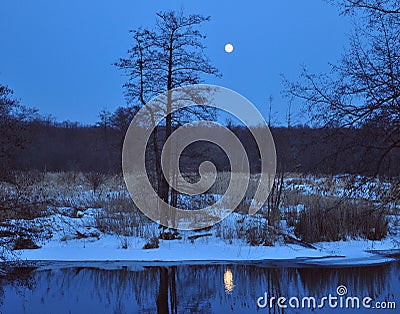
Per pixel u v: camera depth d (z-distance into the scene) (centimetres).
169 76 1278
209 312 834
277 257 1215
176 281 1029
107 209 1541
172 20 1284
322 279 1035
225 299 910
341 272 1084
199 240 1332
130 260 1182
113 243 1298
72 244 1291
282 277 1049
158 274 1085
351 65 721
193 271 1101
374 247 1304
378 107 688
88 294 945
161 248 1270
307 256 1231
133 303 894
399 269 1109
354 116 712
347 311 820
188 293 940
